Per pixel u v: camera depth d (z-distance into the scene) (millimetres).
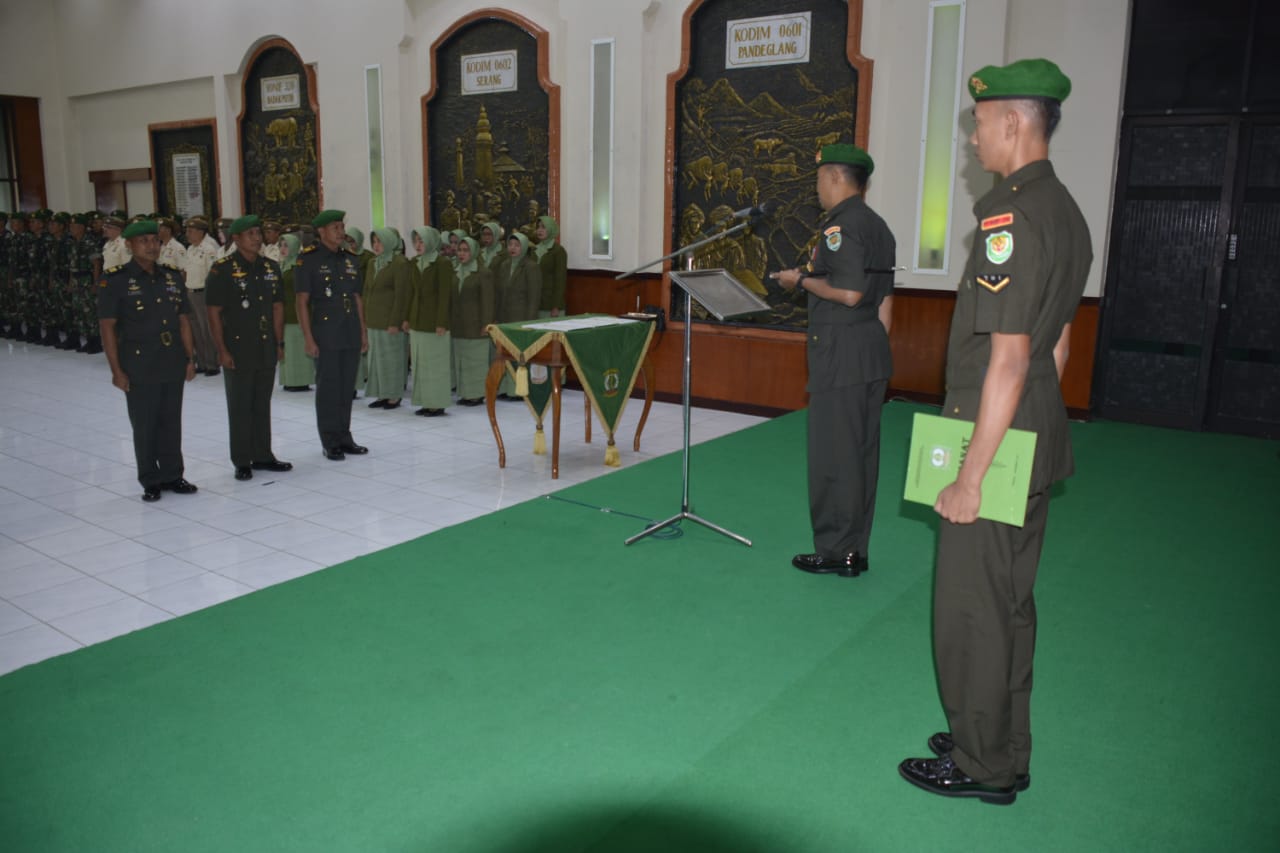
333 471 5984
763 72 7773
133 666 3197
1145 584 4008
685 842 2281
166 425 5363
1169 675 3164
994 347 2061
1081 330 7305
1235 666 3234
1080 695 3021
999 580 2258
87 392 8766
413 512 5117
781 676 3154
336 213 6094
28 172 14180
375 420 7543
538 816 2383
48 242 11531
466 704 2949
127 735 2752
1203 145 6895
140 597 3920
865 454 3986
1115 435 6945
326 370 6152
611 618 3629
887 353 3930
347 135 10453
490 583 3988
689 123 8172
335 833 2307
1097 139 6961
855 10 7254
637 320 6094
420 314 7516
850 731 2803
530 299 8250
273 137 11383
